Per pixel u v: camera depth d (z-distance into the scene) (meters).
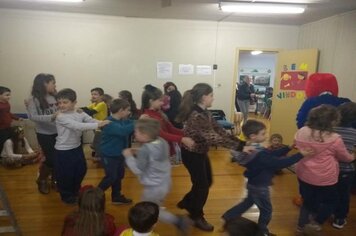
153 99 2.67
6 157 4.12
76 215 1.79
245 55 12.04
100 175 3.89
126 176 3.87
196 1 4.26
